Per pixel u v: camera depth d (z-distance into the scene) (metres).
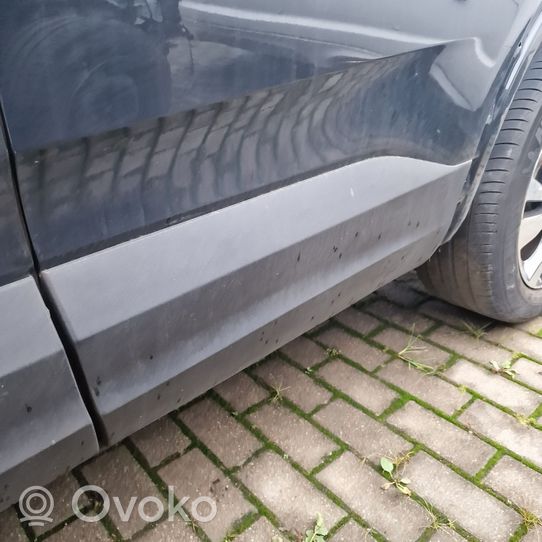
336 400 2.03
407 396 2.03
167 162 1.09
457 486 1.68
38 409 1.04
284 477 1.74
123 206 1.07
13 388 0.99
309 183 1.41
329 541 1.55
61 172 0.95
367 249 1.63
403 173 1.63
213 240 1.22
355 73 1.35
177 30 0.99
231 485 1.72
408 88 1.53
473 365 2.17
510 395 2.02
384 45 1.38
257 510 1.64
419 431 1.88
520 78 1.85
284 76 1.19
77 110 0.91
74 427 1.10
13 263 0.96
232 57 1.08
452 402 2.00
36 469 1.11
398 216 1.66
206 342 1.30
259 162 1.27
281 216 1.35
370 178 1.54
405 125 1.58
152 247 1.13
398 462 1.76
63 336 1.04
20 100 0.85
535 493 1.65
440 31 1.52
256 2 1.08
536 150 1.97
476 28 1.62
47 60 0.86
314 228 1.41
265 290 1.38
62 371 1.04
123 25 0.92
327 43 1.25
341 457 1.80
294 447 1.84
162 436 1.90
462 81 1.67
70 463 1.19
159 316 1.16
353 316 2.50
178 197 1.15
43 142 0.89
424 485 1.69
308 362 2.22
